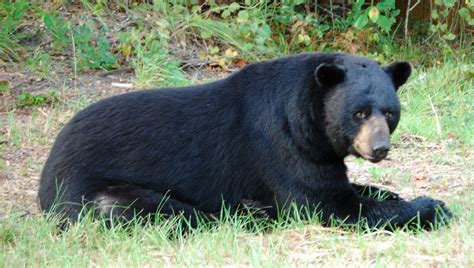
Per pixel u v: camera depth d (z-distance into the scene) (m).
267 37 20.61
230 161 11.38
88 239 10.59
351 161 15.05
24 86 18.58
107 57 19.64
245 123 11.34
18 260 9.92
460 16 21.64
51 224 10.88
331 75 10.59
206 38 21.05
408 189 13.42
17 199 12.93
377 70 10.74
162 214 11.00
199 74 19.97
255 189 11.40
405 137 16.64
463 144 16.17
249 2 21.05
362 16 20.20
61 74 19.19
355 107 10.46
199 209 11.40
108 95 18.41
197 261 9.95
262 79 11.38
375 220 11.07
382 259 9.87
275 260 9.79
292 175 11.05
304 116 10.87
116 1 21.75
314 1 22.77
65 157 11.25
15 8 20.06
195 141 11.38
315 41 21.58
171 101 11.57
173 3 21.23
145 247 10.46
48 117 17.00
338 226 11.00
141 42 20.36
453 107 18.23
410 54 21.39
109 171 11.20
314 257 10.12
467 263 9.52
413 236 10.73
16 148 15.67
